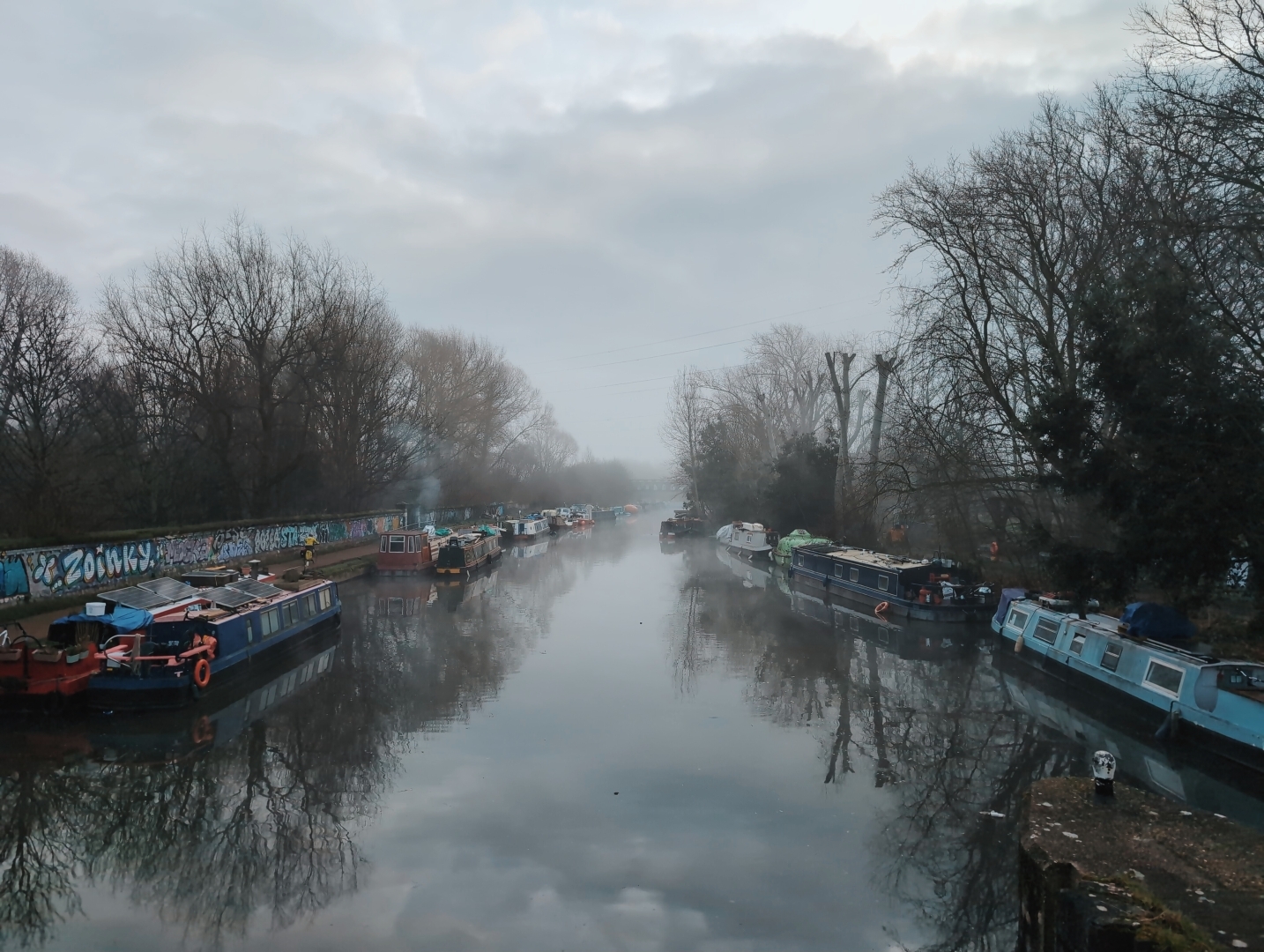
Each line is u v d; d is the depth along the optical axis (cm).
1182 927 582
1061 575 1830
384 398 4588
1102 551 1780
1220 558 1536
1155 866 694
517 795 1280
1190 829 765
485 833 1148
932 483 2614
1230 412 1484
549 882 1018
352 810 1222
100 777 1327
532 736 1557
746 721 1675
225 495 3594
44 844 1117
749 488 5834
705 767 1414
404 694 1834
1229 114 1602
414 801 1253
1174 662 1537
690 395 7250
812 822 1203
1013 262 2497
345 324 4150
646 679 1998
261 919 931
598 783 1334
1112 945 587
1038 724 1694
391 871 1042
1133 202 2050
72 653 1562
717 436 6444
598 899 981
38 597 2081
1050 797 843
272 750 1464
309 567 3027
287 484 4288
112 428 3061
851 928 927
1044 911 698
